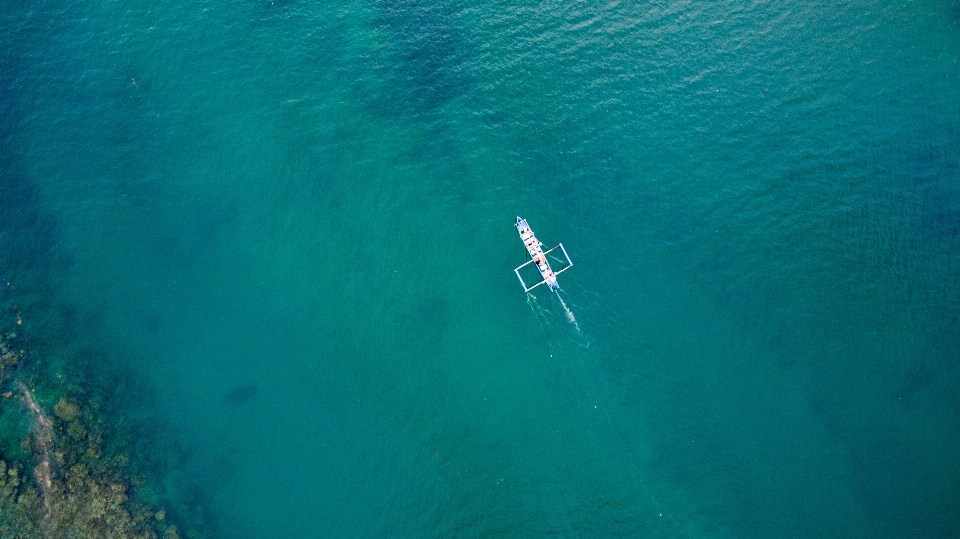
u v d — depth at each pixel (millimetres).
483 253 91625
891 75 97812
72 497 79062
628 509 79125
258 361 88125
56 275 91875
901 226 89188
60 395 84188
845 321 85250
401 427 84500
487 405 84688
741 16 102500
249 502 82188
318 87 102062
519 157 96688
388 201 95375
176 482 82875
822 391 82500
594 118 97875
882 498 77875
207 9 105500
